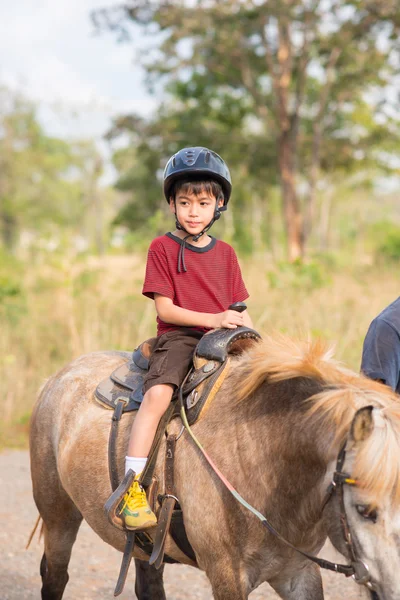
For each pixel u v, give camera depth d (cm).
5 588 465
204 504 287
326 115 2906
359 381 270
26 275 1544
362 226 5875
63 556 384
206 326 311
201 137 2891
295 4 2455
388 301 1133
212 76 2856
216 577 285
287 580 297
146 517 296
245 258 1669
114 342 923
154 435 306
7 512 607
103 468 330
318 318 945
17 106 5459
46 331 1036
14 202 5506
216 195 319
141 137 2817
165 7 2409
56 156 5878
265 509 275
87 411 350
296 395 279
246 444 282
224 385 302
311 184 2794
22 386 880
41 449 380
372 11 2412
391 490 229
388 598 227
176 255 319
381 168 3111
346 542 240
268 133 3016
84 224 6131
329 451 256
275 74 2723
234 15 2469
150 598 375
